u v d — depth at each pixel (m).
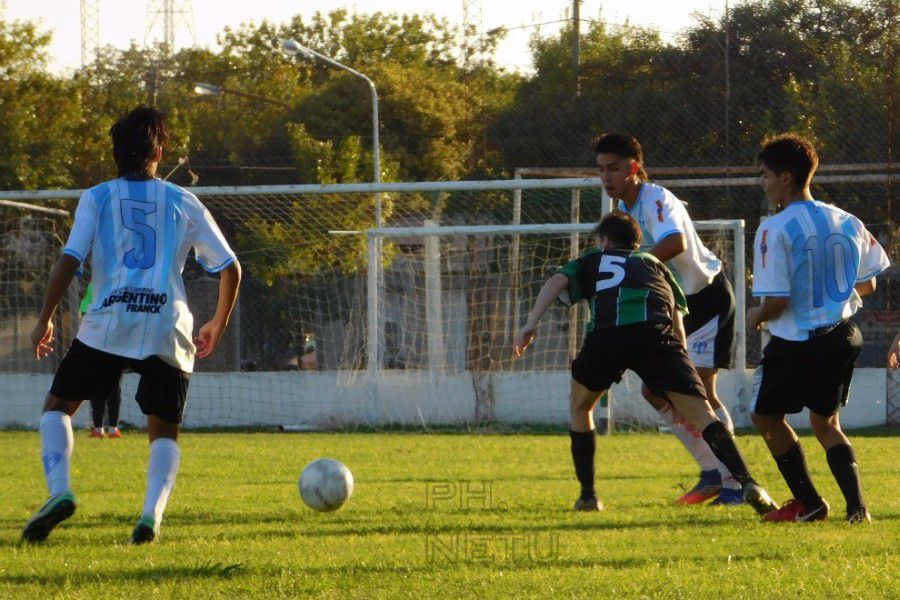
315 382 46.59
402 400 46.03
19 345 50.69
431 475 24.09
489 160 62.16
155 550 12.96
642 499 19.14
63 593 10.41
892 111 50.03
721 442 15.89
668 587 10.53
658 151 60.28
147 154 14.48
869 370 45.88
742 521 15.93
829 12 66.69
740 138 59.28
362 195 55.06
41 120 70.62
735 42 62.25
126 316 13.83
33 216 51.41
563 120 61.66
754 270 16.50
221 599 10.14
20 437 38.81
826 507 16.06
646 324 16.14
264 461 27.91
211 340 14.90
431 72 98.00
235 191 41.69
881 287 49.72
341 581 10.92
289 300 55.41
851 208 53.06
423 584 10.76
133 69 114.44
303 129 76.56
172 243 14.22
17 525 15.85
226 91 89.19
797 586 10.61
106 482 22.75
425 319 50.62
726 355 20.02
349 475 16.88
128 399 45.97
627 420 43.34
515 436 39.59
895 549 12.91
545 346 47.22
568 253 49.28
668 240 18.33
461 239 51.28
